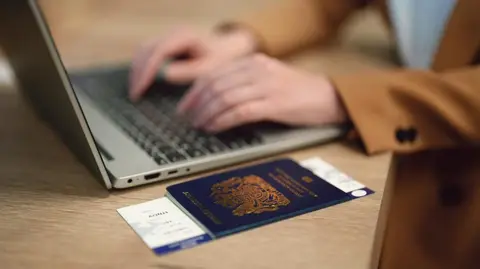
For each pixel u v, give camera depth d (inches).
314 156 23.6
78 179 21.7
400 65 35.7
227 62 33.3
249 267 16.2
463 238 24.8
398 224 25.2
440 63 29.5
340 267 16.3
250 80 25.8
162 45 32.9
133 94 29.8
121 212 19.1
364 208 19.4
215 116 24.9
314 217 18.7
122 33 42.2
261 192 20.3
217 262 16.4
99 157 20.3
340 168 22.5
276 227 18.1
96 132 24.7
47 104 24.5
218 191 20.4
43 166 22.8
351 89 25.5
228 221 18.3
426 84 25.6
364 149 24.3
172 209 19.3
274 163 22.8
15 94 30.6
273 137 24.4
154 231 17.9
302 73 26.9
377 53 38.2
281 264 16.4
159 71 31.3
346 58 37.2
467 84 25.1
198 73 31.9
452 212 25.2
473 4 28.3
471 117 24.4
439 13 31.3
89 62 35.8
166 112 27.5
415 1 32.4
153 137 24.3
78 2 47.3
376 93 25.2
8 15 24.1
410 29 32.7
